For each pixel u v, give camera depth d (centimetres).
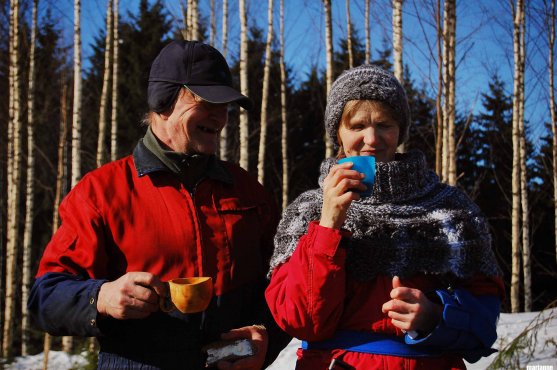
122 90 1952
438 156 784
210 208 213
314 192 194
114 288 178
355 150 189
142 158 212
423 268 174
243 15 966
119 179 208
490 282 182
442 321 163
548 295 1823
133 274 177
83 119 1852
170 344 196
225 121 212
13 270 1037
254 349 193
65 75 1579
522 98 1127
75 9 1008
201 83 203
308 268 168
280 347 217
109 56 1185
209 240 208
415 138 1781
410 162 183
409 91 1756
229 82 214
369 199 183
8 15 1427
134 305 174
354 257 177
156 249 201
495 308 178
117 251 201
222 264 208
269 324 214
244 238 217
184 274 202
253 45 2077
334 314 171
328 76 908
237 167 238
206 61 207
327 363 174
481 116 2016
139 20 2106
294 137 2109
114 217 201
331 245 166
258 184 239
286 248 184
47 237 1691
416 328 162
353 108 187
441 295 169
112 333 195
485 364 475
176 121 205
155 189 208
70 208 204
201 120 205
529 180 1883
